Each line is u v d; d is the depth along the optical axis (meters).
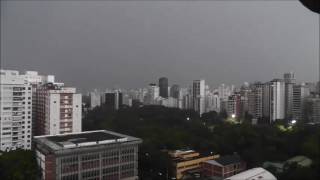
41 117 95.25
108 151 70.38
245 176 52.69
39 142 71.56
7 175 66.25
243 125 114.88
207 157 85.75
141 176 78.94
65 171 64.75
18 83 85.75
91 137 75.31
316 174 71.19
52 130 88.56
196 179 76.19
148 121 136.38
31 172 66.25
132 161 74.25
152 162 80.62
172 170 78.69
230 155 87.94
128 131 114.06
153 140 96.69
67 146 64.94
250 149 93.69
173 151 89.12
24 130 87.44
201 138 105.75
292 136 100.69
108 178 70.38
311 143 89.62
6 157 69.25
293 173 72.38
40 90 95.31
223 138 103.31
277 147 97.50
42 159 66.81
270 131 107.50
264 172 55.03
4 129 83.94
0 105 83.06
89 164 67.69
